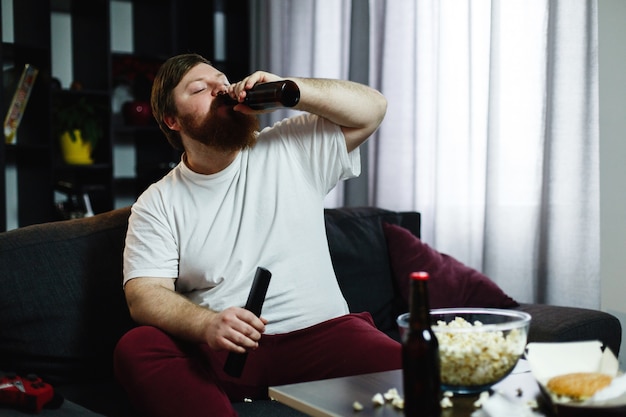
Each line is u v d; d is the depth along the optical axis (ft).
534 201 8.66
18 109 11.80
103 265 6.15
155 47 13.96
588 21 8.07
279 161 6.25
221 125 5.95
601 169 8.22
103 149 12.80
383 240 7.91
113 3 13.78
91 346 5.98
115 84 13.73
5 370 5.70
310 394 3.96
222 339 4.95
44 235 6.03
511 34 8.73
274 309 5.90
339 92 6.15
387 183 10.47
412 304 3.47
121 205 14.11
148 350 5.20
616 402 3.45
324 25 11.57
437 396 3.46
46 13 11.96
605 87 8.13
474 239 9.52
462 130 9.57
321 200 6.38
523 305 7.16
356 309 7.43
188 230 5.98
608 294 8.29
